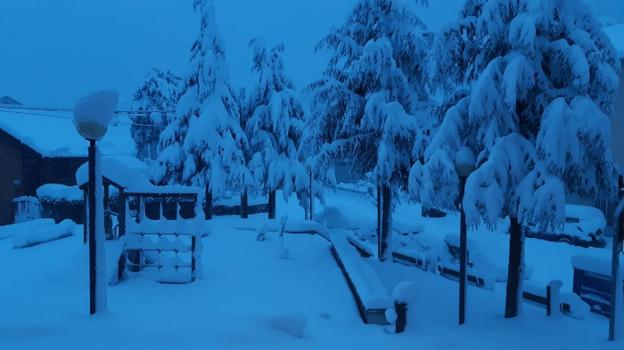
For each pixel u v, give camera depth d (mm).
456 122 9188
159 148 24438
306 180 26953
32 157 27484
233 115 24484
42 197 24797
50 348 5066
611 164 8211
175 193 9203
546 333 7570
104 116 6078
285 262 11484
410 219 30516
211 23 23234
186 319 6457
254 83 26750
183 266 9094
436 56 9805
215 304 7586
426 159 9727
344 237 13422
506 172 8141
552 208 7672
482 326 8133
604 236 20953
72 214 24156
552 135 7621
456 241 15062
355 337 6531
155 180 23531
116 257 8719
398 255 14859
